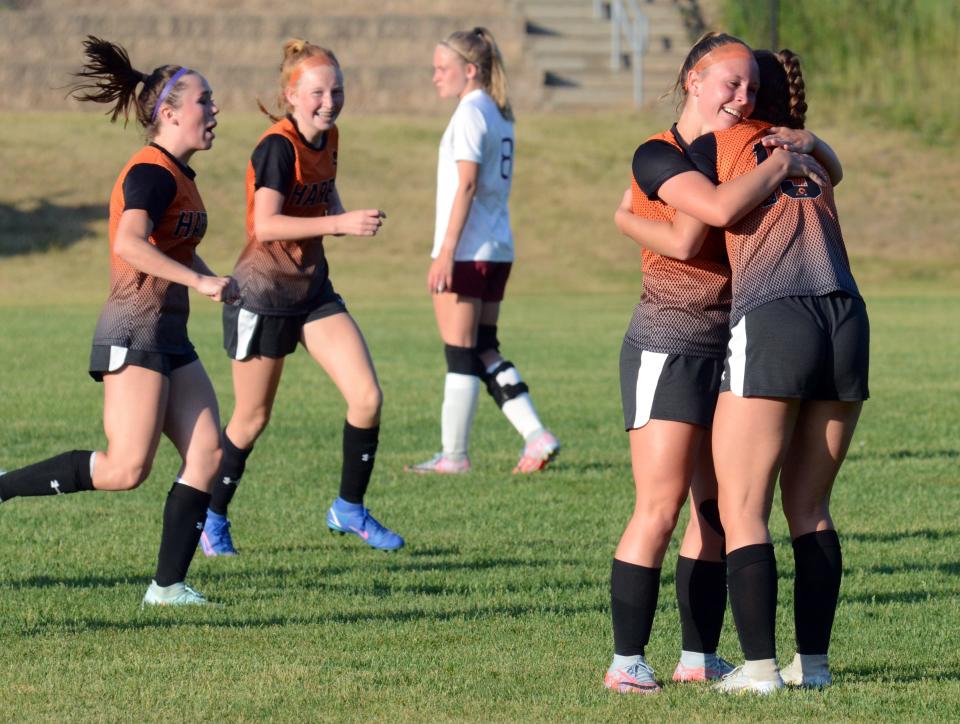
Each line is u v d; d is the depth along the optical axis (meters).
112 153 103.31
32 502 27.03
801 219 15.09
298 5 134.62
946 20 126.50
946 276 90.81
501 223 30.75
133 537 23.88
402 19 127.56
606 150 108.62
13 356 52.97
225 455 23.06
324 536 24.31
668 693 15.32
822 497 15.65
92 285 83.81
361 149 106.75
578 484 29.34
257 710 14.70
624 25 121.75
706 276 15.46
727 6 128.50
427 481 29.73
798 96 16.03
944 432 36.03
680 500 15.54
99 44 18.86
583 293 84.44
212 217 94.12
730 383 15.02
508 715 14.55
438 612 18.98
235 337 22.95
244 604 19.36
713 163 15.18
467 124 29.81
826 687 15.45
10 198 94.69
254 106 118.38
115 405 18.73
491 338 31.36
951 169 108.69
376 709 14.76
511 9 132.00
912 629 18.14
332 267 88.62
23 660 16.53
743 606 15.15
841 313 14.95
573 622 18.45
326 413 39.59
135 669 16.17
